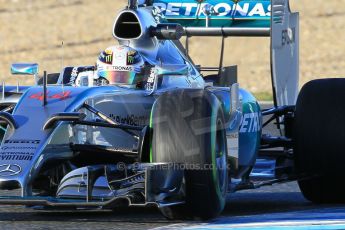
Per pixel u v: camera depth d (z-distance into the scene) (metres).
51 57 77.88
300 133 28.45
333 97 28.47
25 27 91.31
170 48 30.22
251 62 78.50
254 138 28.56
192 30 34.03
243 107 27.77
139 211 27.16
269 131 46.12
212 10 34.69
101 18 94.75
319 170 28.41
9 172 23.62
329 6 99.44
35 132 24.77
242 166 28.00
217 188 24.45
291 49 33.34
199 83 30.81
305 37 86.50
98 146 25.70
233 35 33.81
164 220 25.36
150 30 29.20
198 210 24.53
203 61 79.19
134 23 29.00
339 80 29.00
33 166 23.94
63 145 25.52
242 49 84.12
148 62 28.78
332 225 24.14
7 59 77.69
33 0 104.06
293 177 28.36
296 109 28.72
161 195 23.77
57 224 24.84
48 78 31.42
